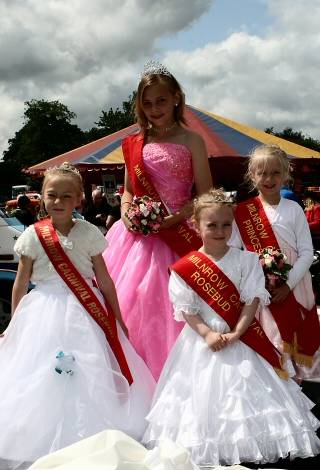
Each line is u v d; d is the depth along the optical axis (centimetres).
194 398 257
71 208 292
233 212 302
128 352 292
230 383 258
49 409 250
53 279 289
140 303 309
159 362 302
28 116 6806
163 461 185
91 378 259
